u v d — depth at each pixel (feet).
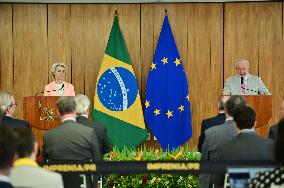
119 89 31.71
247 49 32.17
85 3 32.42
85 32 32.53
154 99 31.96
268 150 14.71
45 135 17.38
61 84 28.48
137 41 32.45
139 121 31.76
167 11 32.42
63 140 17.08
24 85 32.35
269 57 32.01
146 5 32.53
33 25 32.35
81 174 15.42
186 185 21.86
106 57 31.86
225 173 14.83
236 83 28.09
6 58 32.32
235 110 15.15
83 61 32.55
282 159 9.62
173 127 31.99
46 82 32.40
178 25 32.42
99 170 14.93
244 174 12.18
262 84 28.07
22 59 32.35
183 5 32.40
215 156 17.34
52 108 23.75
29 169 11.31
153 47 32.48
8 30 32.24
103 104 31.65
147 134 32.30
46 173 11.37
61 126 17.38
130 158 24.00
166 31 31.89
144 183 21.84
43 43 32.42
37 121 23.79
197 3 32.35
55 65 28.55
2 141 9.69
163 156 23.91
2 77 32.32
